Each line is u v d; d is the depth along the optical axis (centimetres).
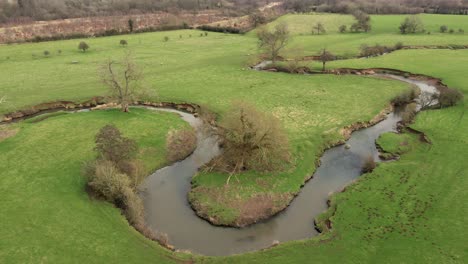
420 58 10000
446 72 8750
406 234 3638
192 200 4338
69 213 3888
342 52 10800
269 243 3731
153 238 3700
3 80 8469
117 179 4138
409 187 4431
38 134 5644
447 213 3897
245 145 4544
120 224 3803
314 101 7219
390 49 11144
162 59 10419
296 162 4994
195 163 5188
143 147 5359
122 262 3331
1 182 4384
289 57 10481
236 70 9331
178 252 3509
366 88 7944
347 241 3609
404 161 5066
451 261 3247
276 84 8250
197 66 9712
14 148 5206
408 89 7512
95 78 8569
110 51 11188
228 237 3825
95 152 5116
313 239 3675
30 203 4009
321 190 4581
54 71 9156
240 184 4488
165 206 4281
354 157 5303
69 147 5259
